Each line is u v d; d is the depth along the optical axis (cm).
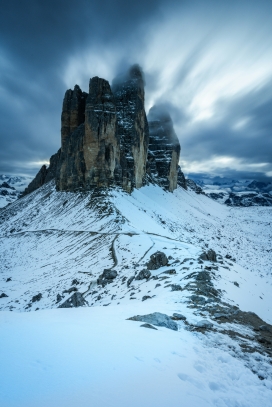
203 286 2083
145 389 535
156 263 3334
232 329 1206
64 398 460
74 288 3441
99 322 1012
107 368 598
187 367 694
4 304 3456
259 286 3131
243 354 905
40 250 6462
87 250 5516
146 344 792
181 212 13762
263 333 1259
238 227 16538
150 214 9612
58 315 1147
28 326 871
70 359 619
